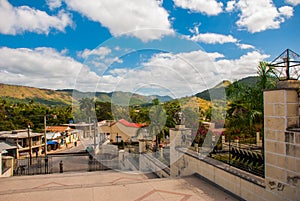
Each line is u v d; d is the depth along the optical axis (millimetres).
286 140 2625
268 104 2895
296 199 2494
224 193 3621
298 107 2705
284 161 2650
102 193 3646
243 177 3303
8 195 3584
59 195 3566
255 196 3076
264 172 3016
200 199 3369
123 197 3467
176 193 3627
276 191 2756
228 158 4320
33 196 3535
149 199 3383
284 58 2918
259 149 4379
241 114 5105
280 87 2883
